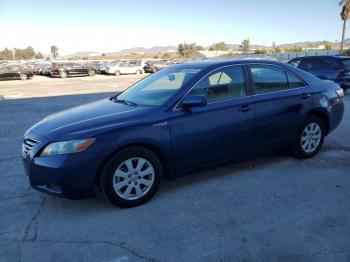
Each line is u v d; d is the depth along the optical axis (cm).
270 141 492
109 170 377
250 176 480
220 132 439
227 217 368
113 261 298
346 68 1298
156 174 407
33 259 303
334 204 392
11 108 1261
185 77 448
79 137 363
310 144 543
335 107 564
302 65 1423
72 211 391
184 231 343
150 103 430
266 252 305
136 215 377
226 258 298
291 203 396
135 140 383
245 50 9338
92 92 1830
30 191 450
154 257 302
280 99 492
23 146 405
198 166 437
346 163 526
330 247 310
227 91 453
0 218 379
